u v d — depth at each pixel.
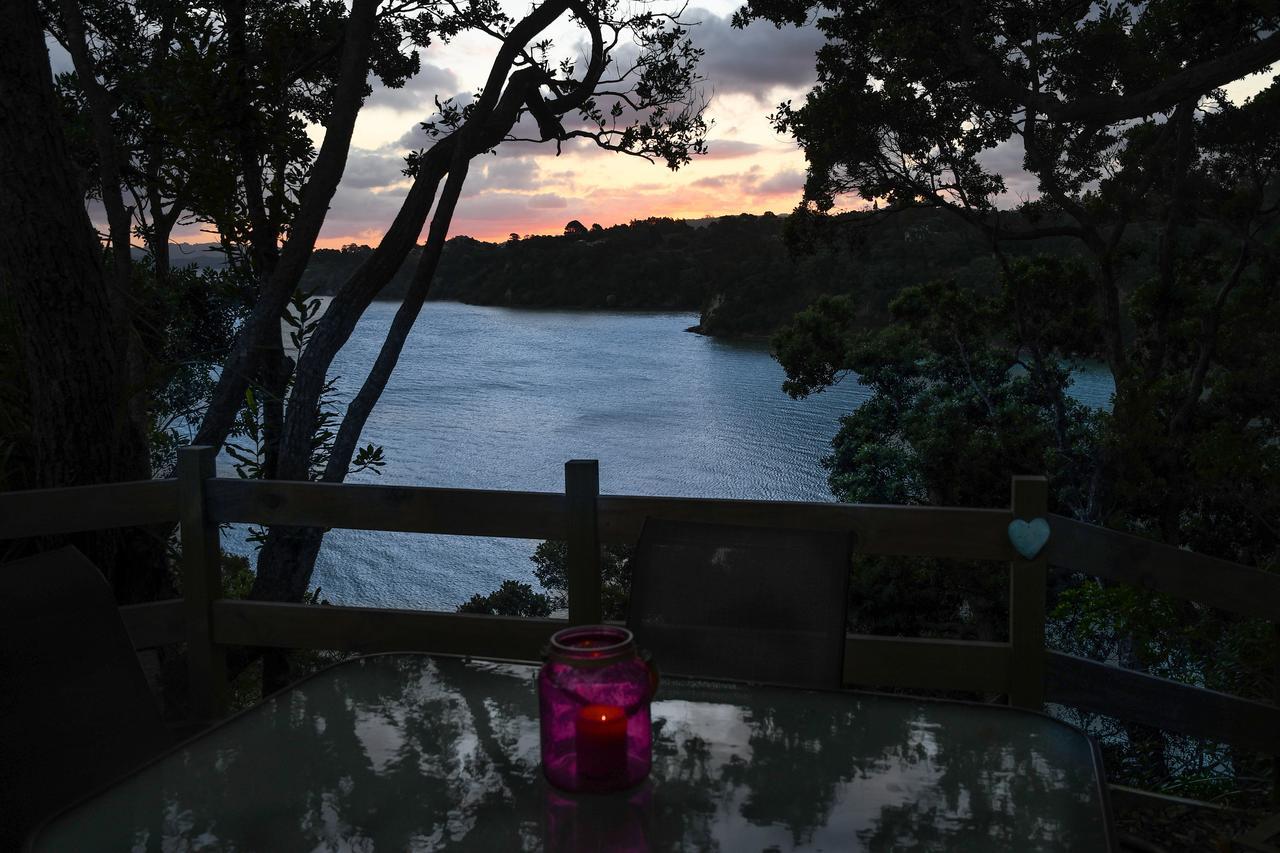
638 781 1.36
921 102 17.09
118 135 7.70
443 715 1.66
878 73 17.41
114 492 3.05
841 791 1.36
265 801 1.35
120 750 1.83
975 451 21.39
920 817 1.28
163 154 6.30
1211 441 15.13
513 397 139.12
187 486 3.03
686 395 136.25
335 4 7.38
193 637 3.08
